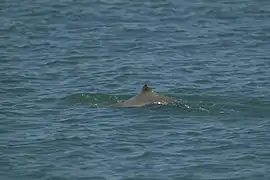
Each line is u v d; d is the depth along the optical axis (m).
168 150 88.75
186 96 109.06
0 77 120.12
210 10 159.38
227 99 107.19
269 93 109.94
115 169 83.75
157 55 132.75
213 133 93.75
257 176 81.56
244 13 157.50
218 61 128.75
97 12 159.00
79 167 84.31
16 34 145.88
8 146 90.25
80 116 100.56
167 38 142.38
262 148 89.00
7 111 103.19
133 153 88.00
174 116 99.38
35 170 83.44
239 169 83.44
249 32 145.38
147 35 144.12
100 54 133.50
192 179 81.06
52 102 107.44
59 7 162.50
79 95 109.62
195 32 145.75
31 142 91.56
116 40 141.62
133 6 162.88
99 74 122.25
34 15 157.38
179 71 123.31
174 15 156.50
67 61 129.62
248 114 100.31
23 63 128.50
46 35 145.12
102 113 101.38
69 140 92.00
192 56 131.88
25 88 114.56
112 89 114.31
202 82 116.94
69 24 151.88
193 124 96.69
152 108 102.00
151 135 93.38
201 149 89.06
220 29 147.50
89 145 90.44
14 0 168.38
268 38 141.88
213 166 84.25
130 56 132.25
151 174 82.38
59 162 85.69
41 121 99.12
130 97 108.81
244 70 123.31
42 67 126.25
